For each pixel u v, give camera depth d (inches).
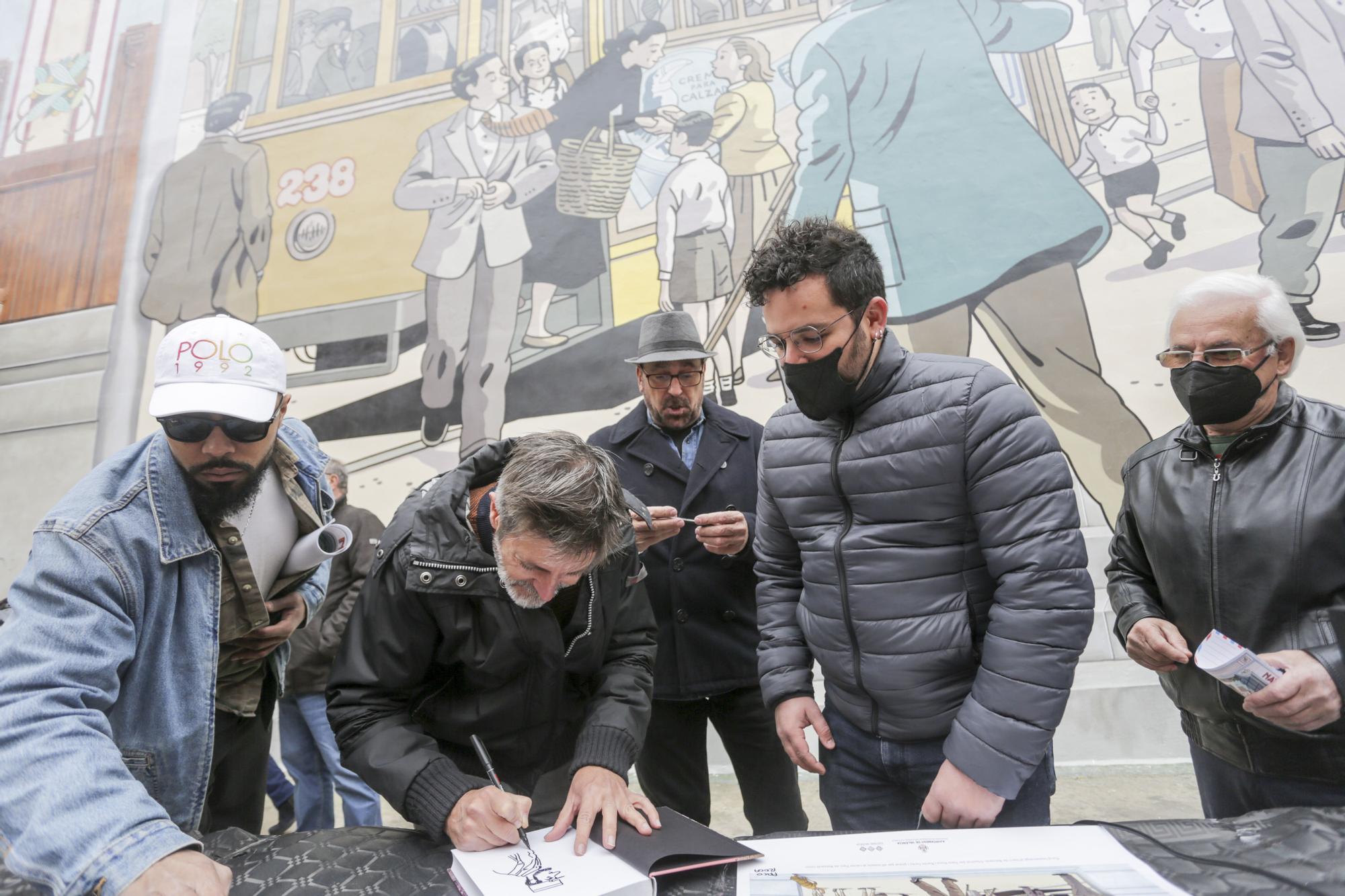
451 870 38.6
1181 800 114.2
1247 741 50.9
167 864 33.5
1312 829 35.7
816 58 168.1
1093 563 134.1
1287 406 52.5
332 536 52.6
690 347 88.6
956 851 37.3
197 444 43.7
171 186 205.6
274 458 54.2
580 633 50.7
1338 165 133.7
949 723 54.5
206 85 212.5
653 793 88.9
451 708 51.0
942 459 52.2
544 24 188.5
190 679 47.5
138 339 196.1
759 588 66.5
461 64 193.0
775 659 62.8
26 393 197.6
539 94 184.9
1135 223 142.9
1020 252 147.6
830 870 36.0
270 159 200.5
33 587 40.8
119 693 44.8
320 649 103.4
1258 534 50.3
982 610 54.0
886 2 166.7
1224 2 146.6
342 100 200.1
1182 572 54.5
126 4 223.8
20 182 216.1
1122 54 150.9
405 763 43.6
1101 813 111.2
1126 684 129.2
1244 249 136.1
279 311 188.4
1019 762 47.6
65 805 34.0
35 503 190.1
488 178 182.9
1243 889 31.3
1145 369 136.9
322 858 40.3
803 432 59.9
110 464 47.1
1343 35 139.1
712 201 166.6
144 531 44.7
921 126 158.9
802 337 51.9
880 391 55.1
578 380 166.2
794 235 52.6
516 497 41.8
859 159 160.4
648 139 174.1
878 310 53.5
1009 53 157.4
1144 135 146.0
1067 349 141.6
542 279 173.3
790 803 87.7
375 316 181.6
